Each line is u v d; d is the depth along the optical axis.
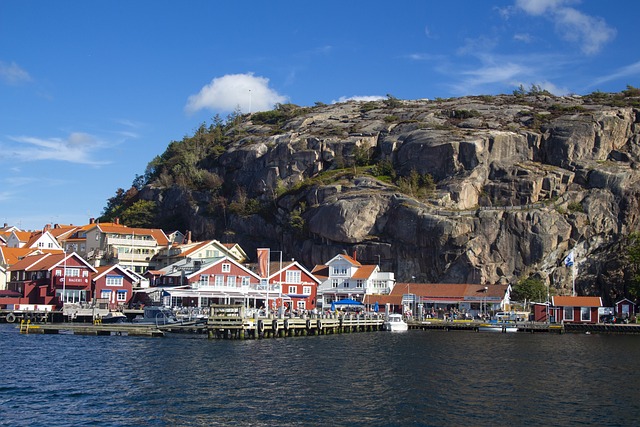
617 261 128.38
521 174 144.00
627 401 43.78
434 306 126.56
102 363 56.75
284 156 168.38
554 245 130.12
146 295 115.56
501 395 45.28
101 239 150.00
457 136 151.50
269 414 39.22
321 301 129.25
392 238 138.12
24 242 158.50
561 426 37.41
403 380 50.50
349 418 38.62
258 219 160.12
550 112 165.25
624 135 150.88
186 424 37.03
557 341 88.19
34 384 47.12
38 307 107.00
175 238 166.25
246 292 105.25
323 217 143.50
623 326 108.56
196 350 65.94
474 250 130.50
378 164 157.75
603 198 134.88
